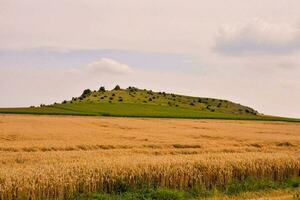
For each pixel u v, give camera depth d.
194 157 24.28
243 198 18.58
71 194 17.02
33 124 64.00
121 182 18.53
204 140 44.75
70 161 23.42
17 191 15.84
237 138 48.53
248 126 78.81
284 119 112.19
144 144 38.03
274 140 46.75
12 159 24.92
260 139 48.03
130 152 31.36
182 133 54.12
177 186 19.80
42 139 41.25
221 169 21.27
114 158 23.45
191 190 19.80
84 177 17.72
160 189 18.48
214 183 21.09
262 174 23.19
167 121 84.69
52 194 16.61
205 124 79.50
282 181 23.45
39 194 16.28
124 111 111.00
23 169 18.50
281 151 35.22
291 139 48.91
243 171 22.39
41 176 16.95
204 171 20.88
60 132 50.09
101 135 47.69
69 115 95.00
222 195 19.39
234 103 188.00
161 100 162.00
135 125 68.81
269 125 85.38
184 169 20.11
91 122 72.88
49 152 29.44
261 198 17.73
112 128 60.78
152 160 21.66
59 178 16.91
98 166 19.31
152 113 108.62
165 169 19.62
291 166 24.33
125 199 17.44
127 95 166.38
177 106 147.38
